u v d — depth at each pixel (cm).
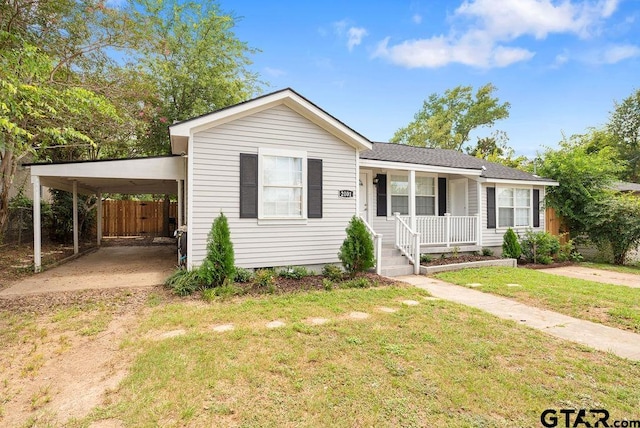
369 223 1077
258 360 344
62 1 890
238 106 710
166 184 1167
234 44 1595
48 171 778
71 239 1398
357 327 446
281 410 262
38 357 355
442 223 1084
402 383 304
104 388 295
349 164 861
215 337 404
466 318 497
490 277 830
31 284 683
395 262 923
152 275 781
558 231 1374
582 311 554
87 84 1006
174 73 1462
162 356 350
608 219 1205
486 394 290
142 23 1129
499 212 1220
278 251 770
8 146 579
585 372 337
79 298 582
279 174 776
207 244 644
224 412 259
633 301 609
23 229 1225
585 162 1298
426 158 1157
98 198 1394
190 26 1532
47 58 596
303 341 396
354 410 264
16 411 262
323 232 824
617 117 2691
